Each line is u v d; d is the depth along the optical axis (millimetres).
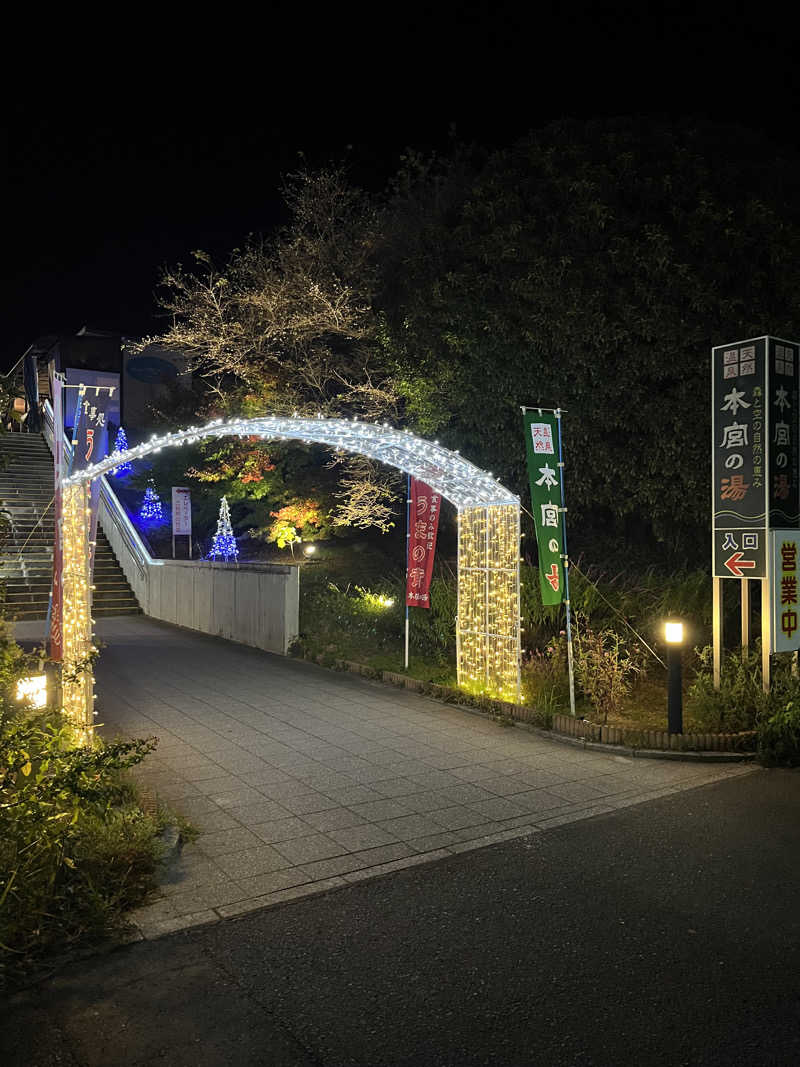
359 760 7355
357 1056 3123
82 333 28750
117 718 8812
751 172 12508
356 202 17578
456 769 7129
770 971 3787
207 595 15852
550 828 5711
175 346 17781
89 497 6715
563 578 8664
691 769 7266
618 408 12359
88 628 6656
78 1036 3236
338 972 3740
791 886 4754
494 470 14172
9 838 3924
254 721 8805
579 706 9125
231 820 5738
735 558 8578
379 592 15102
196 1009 3430
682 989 3623
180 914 4309
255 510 20547
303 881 4746
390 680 10969
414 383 14117
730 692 8297
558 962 3852
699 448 11766
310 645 12867
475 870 4949
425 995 3553
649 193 12312
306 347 16984
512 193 13180
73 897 4121
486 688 9695
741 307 11430
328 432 8102
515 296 12828
